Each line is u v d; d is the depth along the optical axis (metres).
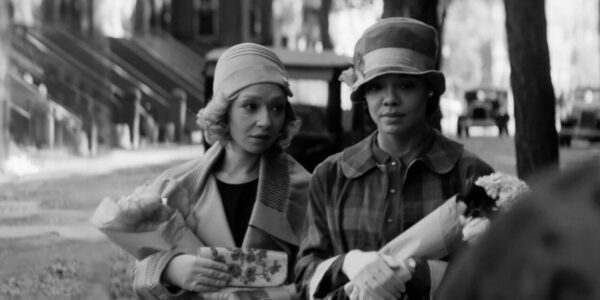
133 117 33.38
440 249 4.10
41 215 16.23
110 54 37.94
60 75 32.06
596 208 1.22
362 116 14.92
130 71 37.44
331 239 4.50
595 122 37.66
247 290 4.64
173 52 40.19
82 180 22.11
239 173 4.98
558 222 1.23
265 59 4.93
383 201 4.39
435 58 4.56
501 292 1.24
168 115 35.22
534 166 10.03
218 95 4.91
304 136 15.48
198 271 4.61
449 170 4.39
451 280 1.30
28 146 28.91
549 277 1.22
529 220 1.24
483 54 84.69
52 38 33.09
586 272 1.20
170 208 4.71
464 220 4.08
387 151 4.48
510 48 10.11
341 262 4.18
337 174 4.52
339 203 4.46
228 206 4.91
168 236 4.72
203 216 4.88
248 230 4.81
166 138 34.94
